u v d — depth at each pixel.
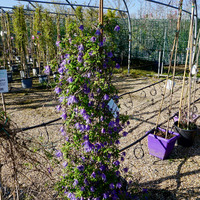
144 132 4.28
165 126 4.51
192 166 3.20
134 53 11.80
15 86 8.00
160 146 3.30
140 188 2.70
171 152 3.54
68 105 1.91
